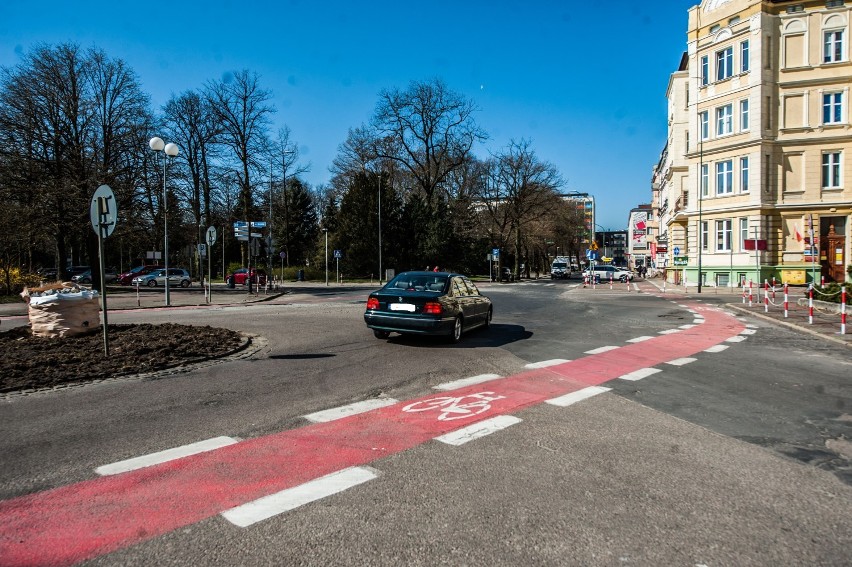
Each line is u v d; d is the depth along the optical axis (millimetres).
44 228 30391
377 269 57188
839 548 3182
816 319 15906
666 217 58125
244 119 40812
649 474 4285
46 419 5652
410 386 7305
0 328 14469
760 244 26812
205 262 66688
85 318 11188
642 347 10992
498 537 3275
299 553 3078
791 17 32625
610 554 3092
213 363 8859
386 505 3686
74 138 32625
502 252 57438
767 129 32969
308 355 9695
